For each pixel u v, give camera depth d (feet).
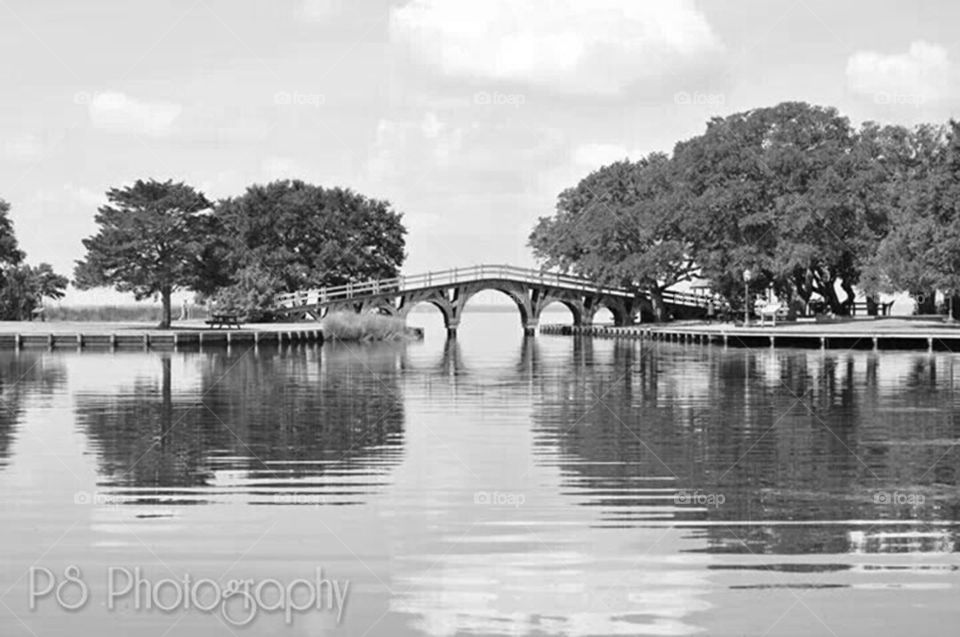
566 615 45.55
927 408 110.42
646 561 52.29
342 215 364.79
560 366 178.50
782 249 269.03
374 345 259.39
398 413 108.17
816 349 226.58
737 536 56.65
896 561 52.13
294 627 44.88
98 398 122.72
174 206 275.18
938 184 225.35
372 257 367.45
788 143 282.15
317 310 314.55
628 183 364.58
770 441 87.51
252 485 69.67
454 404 116.47
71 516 61.16
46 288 343.26
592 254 335.26
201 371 166.40
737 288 291.17
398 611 46.26
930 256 223.71
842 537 56.34
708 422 99.60
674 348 237.86
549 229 411.13
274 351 227.20
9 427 96.99
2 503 64.44
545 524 59.16
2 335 230.27
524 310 342.03
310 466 76.48
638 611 45.88
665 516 60.85
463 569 51.34
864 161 276.41
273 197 359.66
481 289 337.52
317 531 57.88
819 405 113.60
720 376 154.10
